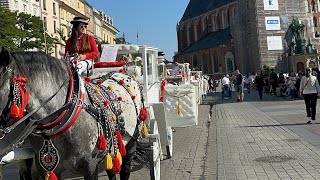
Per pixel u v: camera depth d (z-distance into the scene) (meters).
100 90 5.51
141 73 9.34
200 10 103.38
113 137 5.23
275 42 66.50
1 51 3.94
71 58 5.47
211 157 10.53
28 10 61.31
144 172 9.27
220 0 96.81
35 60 4.44
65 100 4.60
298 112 20.77
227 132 15.02
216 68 88.50
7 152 4.21
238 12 74.06
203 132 15.29
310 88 16.30
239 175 8.46
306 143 11.73
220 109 26.14
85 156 4.71
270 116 19.73
